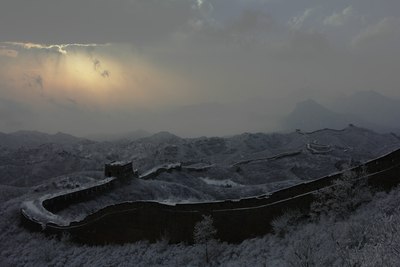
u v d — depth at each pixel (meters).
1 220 66.88
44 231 60.84
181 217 53.59
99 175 123.56
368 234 34.38
